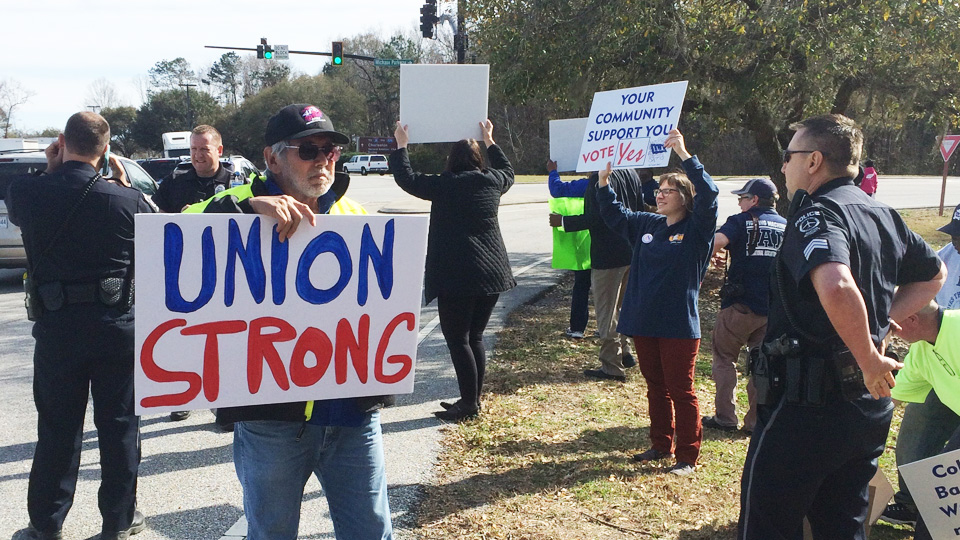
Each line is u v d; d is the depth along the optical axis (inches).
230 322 89.2
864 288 90.5
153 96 3260.3
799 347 92.8
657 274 160.1
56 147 133.9
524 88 397.4
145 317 86.0
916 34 345.1
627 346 247.8
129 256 128.8
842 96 400.5
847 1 344.8
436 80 180.2
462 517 141.1
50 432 128.8
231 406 90.4
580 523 139.3
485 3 405.4
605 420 195.9
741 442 182.1
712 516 142.8
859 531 101.1
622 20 353.1
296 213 89.1
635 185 240.2
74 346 125.0
